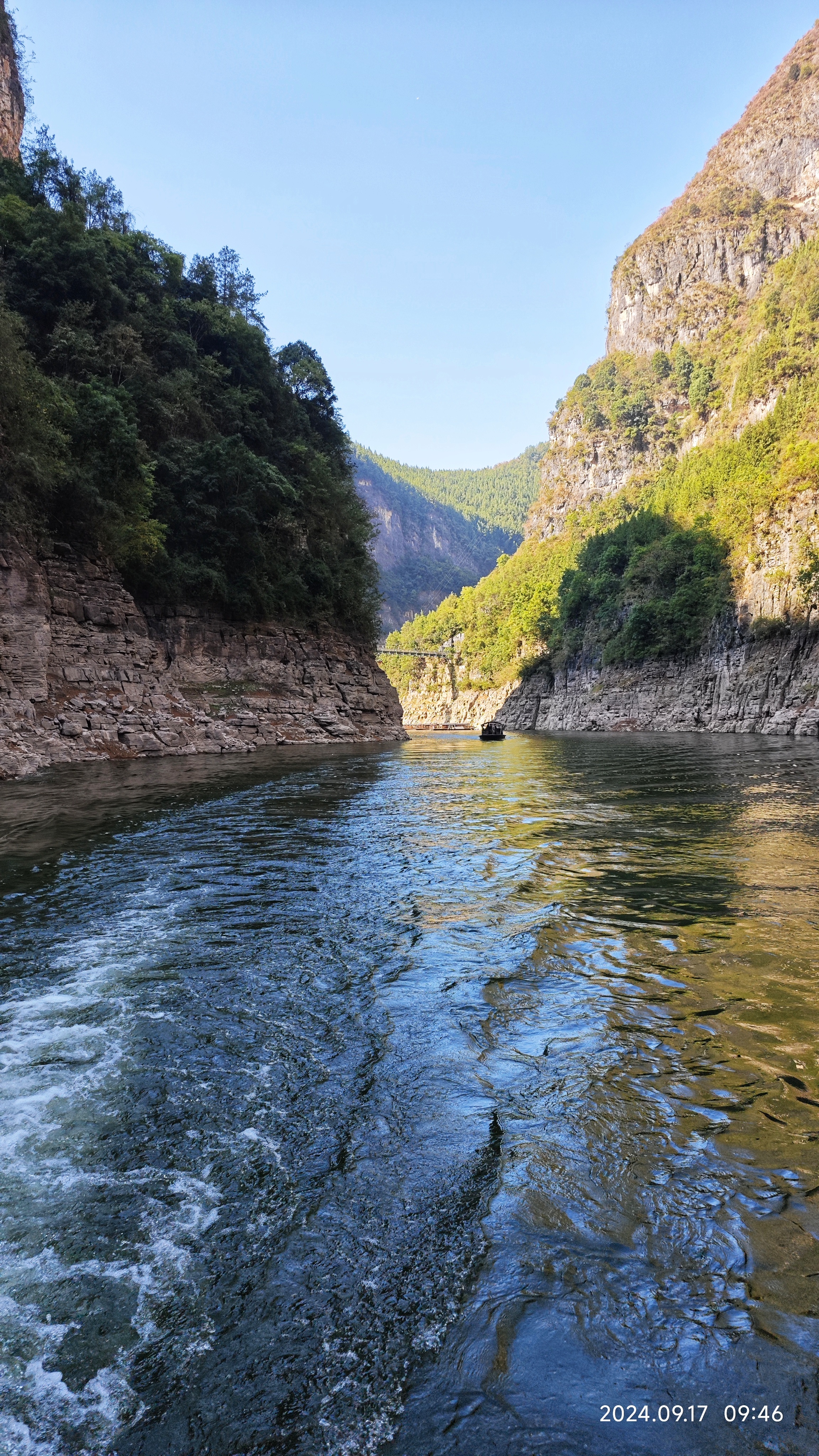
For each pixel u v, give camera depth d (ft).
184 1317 9.64
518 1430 8.03
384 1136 13.38
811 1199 11.47
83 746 89.40
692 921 25.93
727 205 601.62
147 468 105.50
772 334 416.26
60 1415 8.32
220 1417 8.25
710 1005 18.76
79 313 115.65
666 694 294.05
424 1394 8.48
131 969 21.94
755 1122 13.53
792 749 138.41
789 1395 8.36
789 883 31.17
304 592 143.74
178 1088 15.20
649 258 640.99
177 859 36.99
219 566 124.36
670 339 607.78
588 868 34.73
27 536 88.89
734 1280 9.94
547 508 650.43
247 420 146.30
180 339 133.59
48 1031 17.83
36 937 24.98
